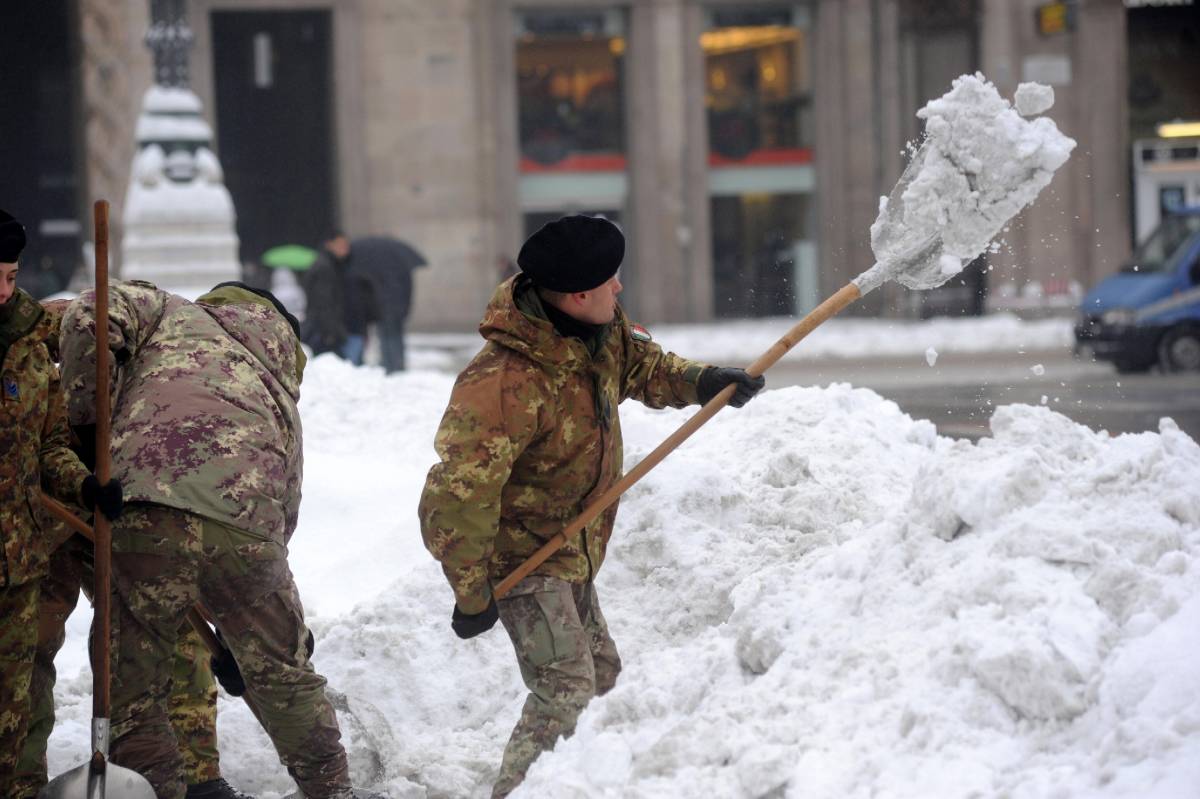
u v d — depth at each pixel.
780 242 77.25
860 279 11.12
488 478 10.05
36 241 83.00
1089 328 50.06
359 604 15.23
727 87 76.69
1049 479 10.25
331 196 77.38
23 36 82.69
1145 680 8.35
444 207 74.38
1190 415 36.16
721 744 9.12
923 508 10.53
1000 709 8.70
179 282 48.03
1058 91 73.56
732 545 13.77
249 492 10.13
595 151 76.12
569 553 10.63
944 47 74.88
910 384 45.84
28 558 10.00
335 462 21.88
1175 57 75.56
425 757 12.05
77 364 10.49
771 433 16.62
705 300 76.38
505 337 10.20
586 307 10.24
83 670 14.69
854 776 8.62
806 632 10.27
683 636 13.08
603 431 10.51
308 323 40.31
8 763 10.12
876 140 76.00
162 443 10.08
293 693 10.58
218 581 10.15
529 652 10.50
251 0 72.38
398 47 73.69
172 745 10.45
